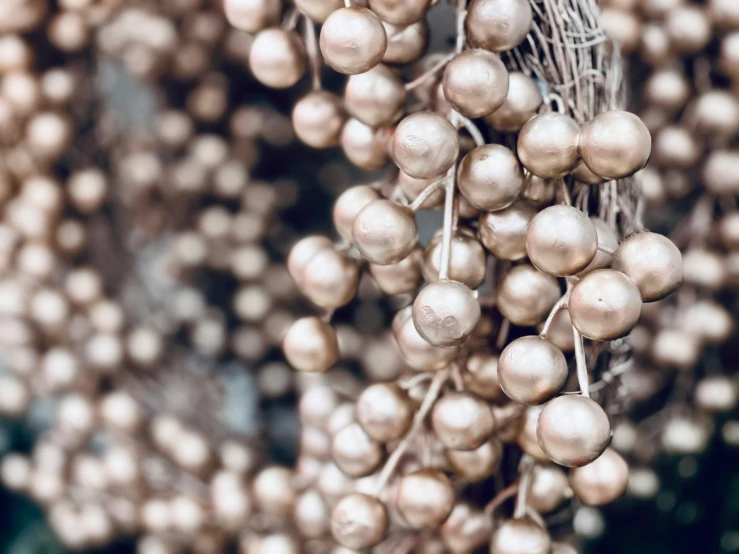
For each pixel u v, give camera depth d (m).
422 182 0.19
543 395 0.17
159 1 0.31
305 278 0.20
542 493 0.21
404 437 0.21
